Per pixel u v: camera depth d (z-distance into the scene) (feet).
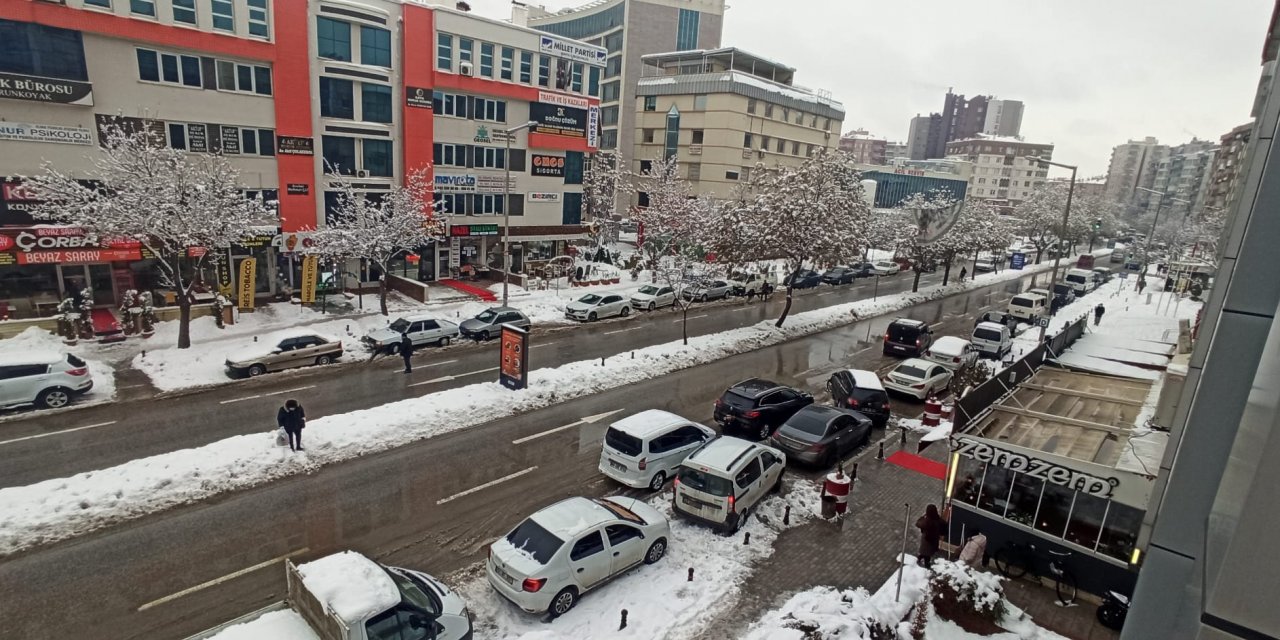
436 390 70.08
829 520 47.09
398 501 46.16
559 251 153.48
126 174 72.90
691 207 158.61
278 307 99.71
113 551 38.27
